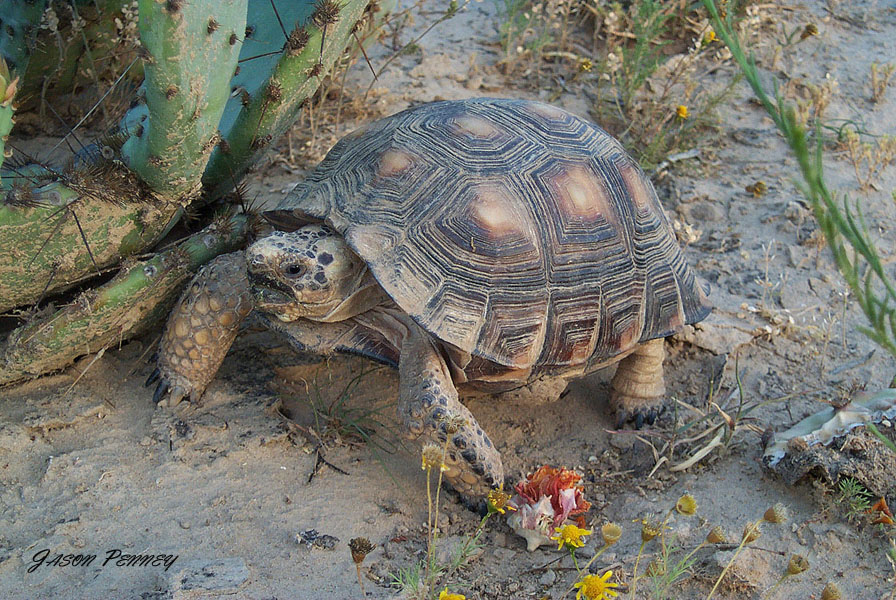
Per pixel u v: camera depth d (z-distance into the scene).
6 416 0.58
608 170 0.60
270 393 0.61
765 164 0.77
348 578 0.54
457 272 0.56
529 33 0.84
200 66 0.54
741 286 0.69
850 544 0.56
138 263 0.59
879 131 0.80
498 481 0.57
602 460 0.61
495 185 0.58
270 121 0.61
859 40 0.89
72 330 0.58
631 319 0.59
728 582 0.55
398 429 0.61
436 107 0.62
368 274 0.57
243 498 0.57
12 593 0.52
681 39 0.85
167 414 0.59
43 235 0.57
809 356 0.66
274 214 0.60
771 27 0.88
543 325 0.57
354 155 0.60
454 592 0.54
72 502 0.56
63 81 0.71
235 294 0.59
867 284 0.48
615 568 0.55
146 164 0.57
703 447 0.60
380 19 0.70
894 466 0.58
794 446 0.59
